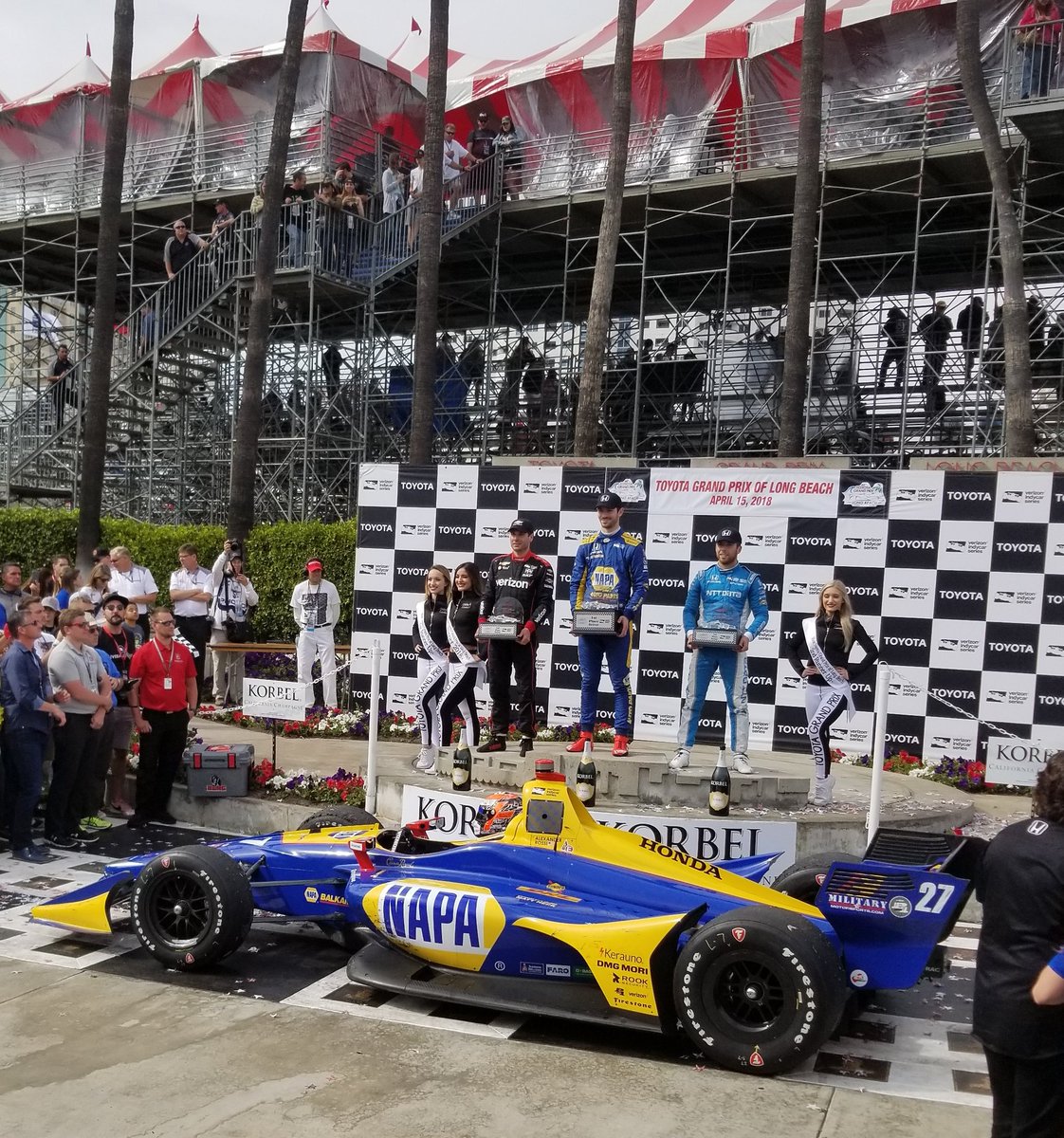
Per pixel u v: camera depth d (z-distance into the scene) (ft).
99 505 65.21
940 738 38.86
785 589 40.32
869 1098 16.85
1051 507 37.58
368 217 76.84
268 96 81.61
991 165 52.90
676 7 79.61
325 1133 15.26
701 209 70.18
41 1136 15.12
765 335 81.61
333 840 23.34
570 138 76.33
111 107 64.34
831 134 67.00
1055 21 57.82
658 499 41.78
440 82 62.03
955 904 17.89
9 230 89.20
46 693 30.07
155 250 92.99
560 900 20.12
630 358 85.87
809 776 31.17
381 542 45.62
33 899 26.13
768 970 17.52
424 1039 18.69
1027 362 51.96
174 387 79.00
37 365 97.66
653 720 41.50
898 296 78.89
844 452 76.23
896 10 65.92
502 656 33.45
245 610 50.01
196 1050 18.04
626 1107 16.29
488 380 80.59
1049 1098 11.48
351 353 92.94
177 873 21.70
